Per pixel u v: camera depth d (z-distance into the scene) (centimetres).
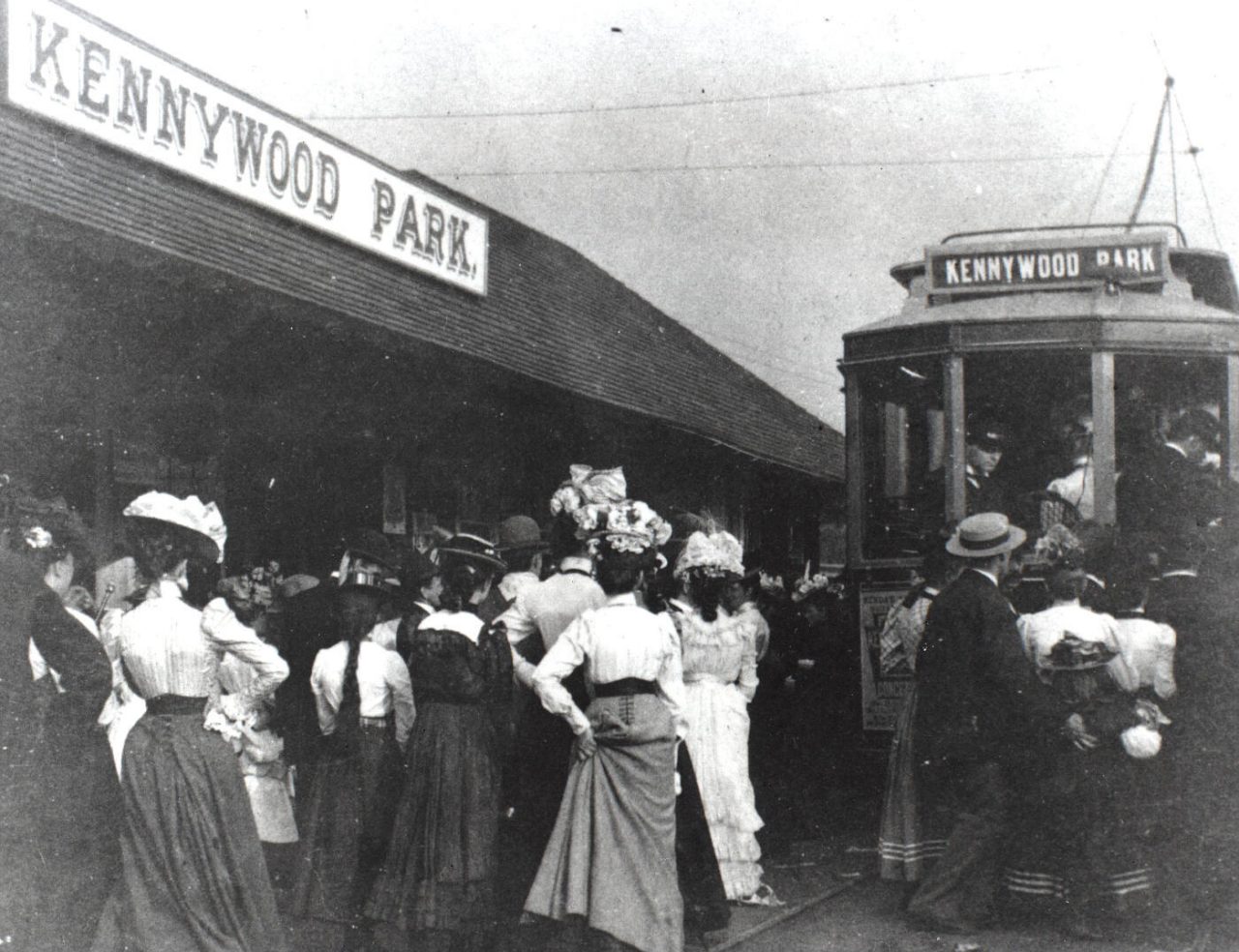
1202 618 588
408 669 588
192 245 765
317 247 948
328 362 956
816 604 945
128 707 578
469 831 522
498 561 552
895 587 795
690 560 681
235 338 849
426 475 1080
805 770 823
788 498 1984
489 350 1126
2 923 429
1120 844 582
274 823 671
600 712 512
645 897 496
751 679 687
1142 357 768
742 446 1698
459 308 1159
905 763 642
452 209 1159
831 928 608
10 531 490
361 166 1007
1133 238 794
